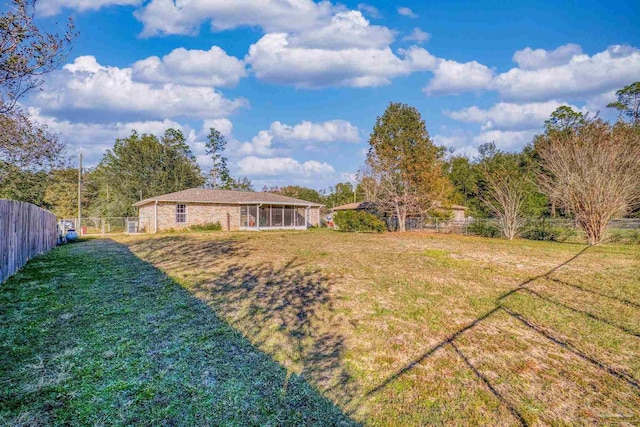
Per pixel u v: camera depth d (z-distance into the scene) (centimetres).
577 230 1658
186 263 977
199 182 4350
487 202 2139
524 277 793
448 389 319
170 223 2398
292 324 483
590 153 1502
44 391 296
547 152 1720
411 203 2394
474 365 367
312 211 3209
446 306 573
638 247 1348
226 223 2636
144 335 430
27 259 976
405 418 274
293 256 1125
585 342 429
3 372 328
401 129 2361
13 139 1252
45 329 442
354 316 520
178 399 291
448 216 2595
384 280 760
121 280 739
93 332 436
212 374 337
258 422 264
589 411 286
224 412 275
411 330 466
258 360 371
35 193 1719
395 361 375
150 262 991
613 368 362
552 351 403
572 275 814
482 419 274
